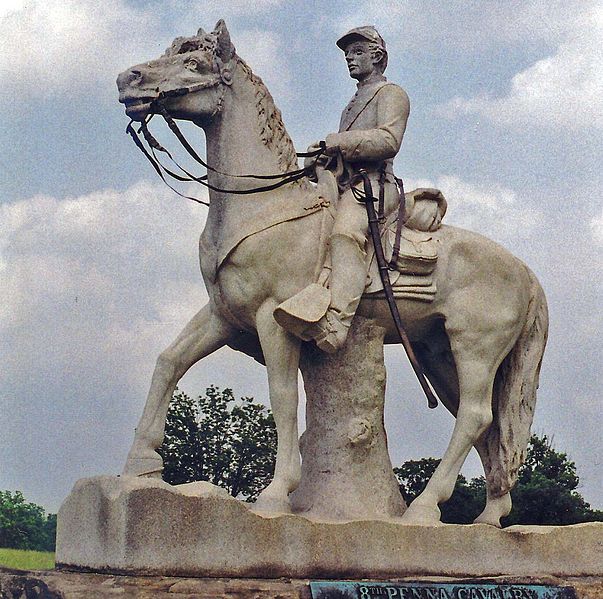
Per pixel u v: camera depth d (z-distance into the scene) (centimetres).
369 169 620
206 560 506
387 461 614
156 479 514
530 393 643
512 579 574
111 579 492
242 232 570
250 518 520
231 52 588
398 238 605
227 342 605
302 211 585
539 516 1191
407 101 632
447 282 617
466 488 1130
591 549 608
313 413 613
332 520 553
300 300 562
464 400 616
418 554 559
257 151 588
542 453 1251
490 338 620
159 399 584
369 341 611
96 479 530
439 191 627
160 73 572
